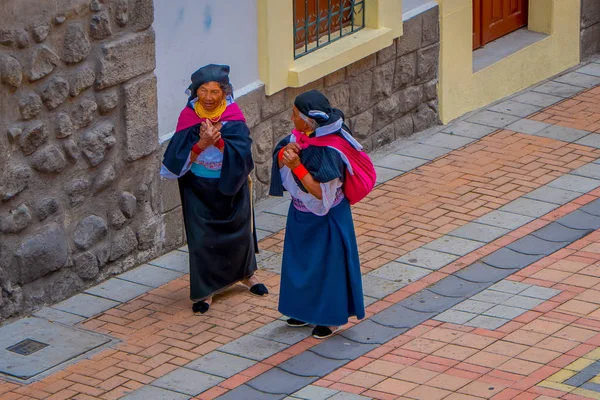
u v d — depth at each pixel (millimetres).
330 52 25219
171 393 17875
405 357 18719
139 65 21125
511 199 24406
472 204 24219
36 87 19531
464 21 28219
